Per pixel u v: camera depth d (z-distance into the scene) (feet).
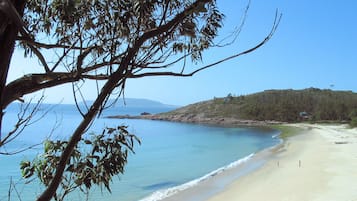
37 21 8.04
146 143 176.04
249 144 173.68
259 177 84.64
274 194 65.92
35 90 5.98
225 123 367.45
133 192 71.67
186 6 7.84
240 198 65.31
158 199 66.39
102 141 7.30
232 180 82.99
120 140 7.43
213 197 67.26
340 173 79.05
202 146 164.86
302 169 89.66
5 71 5.13
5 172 71.36
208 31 9.11
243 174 90.48
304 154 122.42
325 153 118.93
